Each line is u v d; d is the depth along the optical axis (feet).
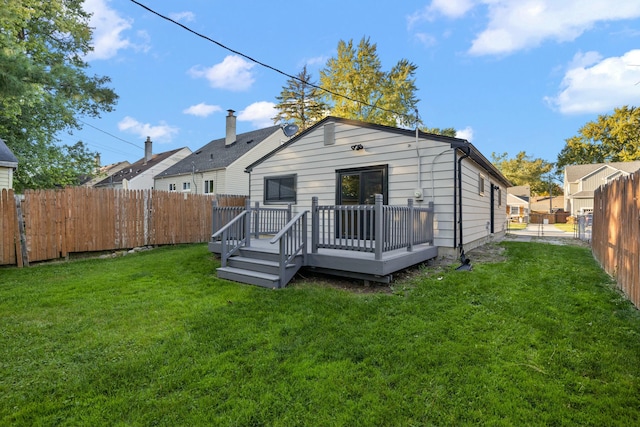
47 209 23.27
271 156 31.65
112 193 27.20
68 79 36.96
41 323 11.42
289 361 8.73
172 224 31.91
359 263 15.20
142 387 7.65
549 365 8.21
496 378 7.73
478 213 28.58
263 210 24.50
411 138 22.80
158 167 82.79
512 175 153.28
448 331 10.32
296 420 6.52
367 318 11.60
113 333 10.53
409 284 15.64
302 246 16.94
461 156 21.83
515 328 10.36
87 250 25.38
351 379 7.86
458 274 16.96
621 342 9.22
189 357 8.96
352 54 74.59
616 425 6.14
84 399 7.19
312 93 84.53
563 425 6.22
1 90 18.45
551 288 14.39
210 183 61.82
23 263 21.97
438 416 6.57
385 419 6.52
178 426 6.37
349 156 25.89
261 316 11.91
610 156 118.42
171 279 17.63
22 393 7.41
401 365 8.45
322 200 27.53
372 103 75.25
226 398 7.23
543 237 41.81
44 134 40.65
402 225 17.11
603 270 17.95
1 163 27.84
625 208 13.62
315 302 13.28
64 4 40.52
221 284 16.48
